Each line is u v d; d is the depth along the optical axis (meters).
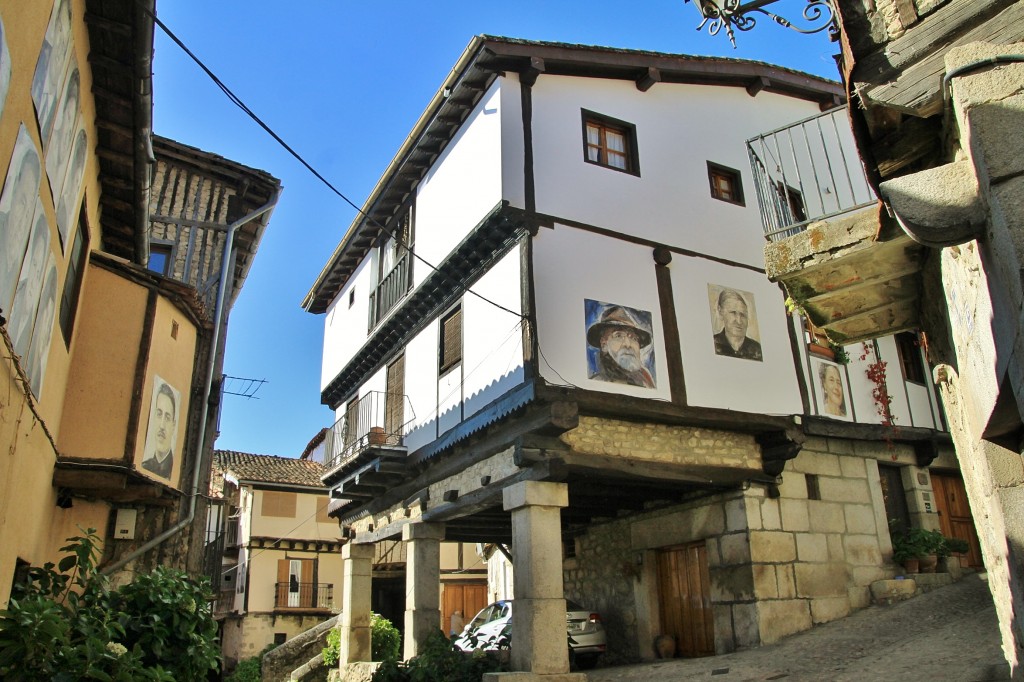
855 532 12.35
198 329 10.88
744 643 10.84
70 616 5.37
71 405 8.30
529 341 10.17
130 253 9.94
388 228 15.62
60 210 6.04
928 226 3.40
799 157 14.00
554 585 9.70
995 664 6.59
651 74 12.62
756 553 11.05
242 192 14.21
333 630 16.28
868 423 13.09
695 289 11.91
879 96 3.94
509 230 11.01
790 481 11.91
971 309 4.16
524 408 10.07
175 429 9.96
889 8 4.01
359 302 17.02
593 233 11.29
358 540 15.78
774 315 12.59
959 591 11.53
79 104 6.35
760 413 11.73
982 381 4.23
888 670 7.73
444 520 13.05
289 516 27.16
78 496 8.73
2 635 4.54
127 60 6.56
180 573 6.54
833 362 13.14
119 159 7.97
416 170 14.02
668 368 11.13
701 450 11.16
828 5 4.67
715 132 13.35
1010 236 2.97
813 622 11.23
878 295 5.74
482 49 11.18
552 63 11.80
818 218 5.36
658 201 12.14
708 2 5.20
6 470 5.46
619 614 13.66
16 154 4.46
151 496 9.08
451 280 12.41
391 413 14.62
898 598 11.87
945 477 14.55
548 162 11.31
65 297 7.40
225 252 13.01
